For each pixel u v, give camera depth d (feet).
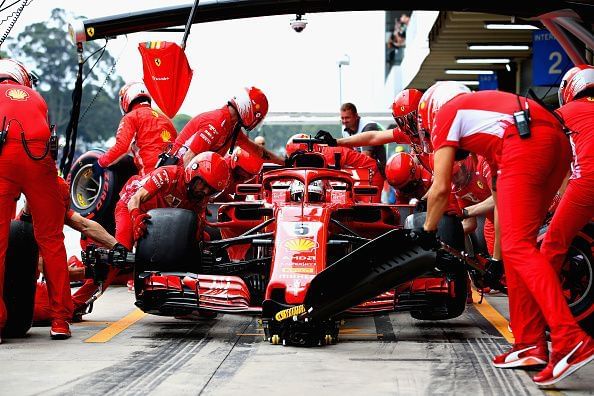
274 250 22.39
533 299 18.80
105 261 23.71
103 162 32.73
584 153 19.56
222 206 26.16
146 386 17.26
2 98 22.75
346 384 17.52
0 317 22.18
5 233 22.33
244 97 28.60
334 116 49.29
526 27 44.01
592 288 22.11
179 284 22.56
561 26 35.12
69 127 28.63
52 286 23.15
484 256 23.94
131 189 26.78
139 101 33.65
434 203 19.04
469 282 29.71
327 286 20.44
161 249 22.88
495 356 20.39
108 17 34.58
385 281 19.86
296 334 21.54
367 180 32.48
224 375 18.33
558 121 18.79
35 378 17.99
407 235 19.31
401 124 26.30
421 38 57.41
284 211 23.44
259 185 27.09
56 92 247.09
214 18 36.09
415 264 19.54
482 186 28.50
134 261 23.25
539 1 33.30
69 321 23.79
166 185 24.18
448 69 62.28
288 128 57.41
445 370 18.86
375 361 19.84
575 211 19.51
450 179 18.99
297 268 21.77
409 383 17.62
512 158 18.34
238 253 27.84
